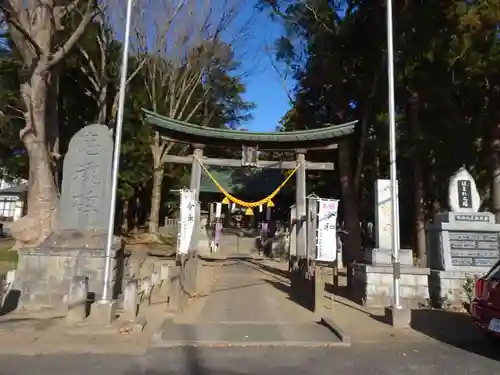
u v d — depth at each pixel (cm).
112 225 922
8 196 4875
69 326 854
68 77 2461
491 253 1152
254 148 1755
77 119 2569
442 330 883
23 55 1501
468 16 1291
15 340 756
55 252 1070
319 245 1180
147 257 2259
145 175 2947
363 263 1257
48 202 1448
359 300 1215
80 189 1134
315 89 2383
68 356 674
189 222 1217
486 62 1466
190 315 1005
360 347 754
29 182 1471
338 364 652
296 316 1019
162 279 1351
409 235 2741
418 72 1709
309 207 1299
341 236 2292
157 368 618
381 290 1155
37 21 1416
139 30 2534
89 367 620
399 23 1622
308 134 1736
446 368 639
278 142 1769
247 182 3359
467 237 1159
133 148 2720
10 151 2589
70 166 1144
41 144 1445
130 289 957
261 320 960
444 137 1884
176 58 2856
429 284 1184
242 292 1409
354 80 2158
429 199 2492
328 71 2083
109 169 1140
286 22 2259
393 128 1005
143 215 4431
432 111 1911
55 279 1060
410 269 1163
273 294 1375
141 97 2775
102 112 2319
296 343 761
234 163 1764
